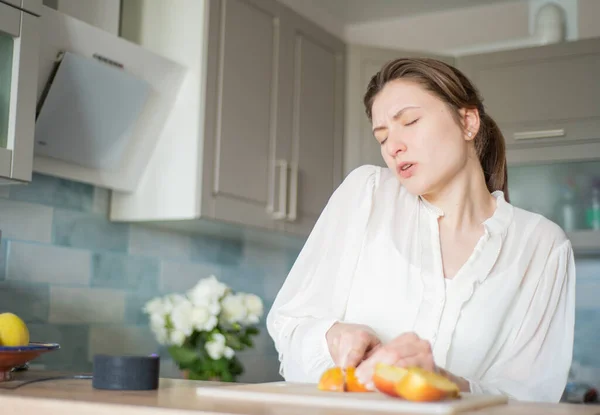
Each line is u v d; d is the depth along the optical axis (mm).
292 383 1056
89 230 2225
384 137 1284
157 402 843
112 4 2115
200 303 2260
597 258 3205
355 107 2953
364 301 1270
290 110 2605
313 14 3211
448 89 1250
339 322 1132
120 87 2002
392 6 3250
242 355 2883
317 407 799
